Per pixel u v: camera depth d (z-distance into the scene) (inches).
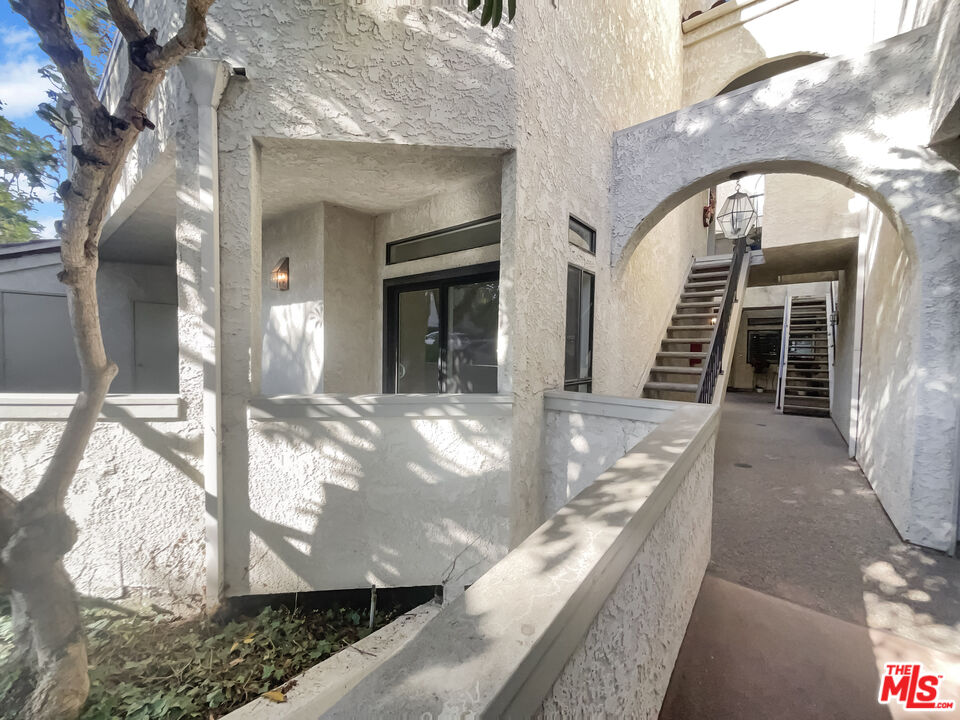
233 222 127.9
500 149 141.0
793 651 89.5
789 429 323.9
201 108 121.2
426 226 203.0
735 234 284.8
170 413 126.0
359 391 225.0
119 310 295.0
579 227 194.1
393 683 27.8
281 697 106.6
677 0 338.3
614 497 56.7
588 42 190.9
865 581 119.3
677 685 79.4
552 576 38.9
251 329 130.6
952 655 89.7
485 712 25.3
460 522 145.3
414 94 135.2
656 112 291.7
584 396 153.3
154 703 102.4
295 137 129.9
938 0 133.1
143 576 128.8
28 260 251.8
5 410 116.6
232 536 133.3
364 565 141.6
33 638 95.3
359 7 130.8
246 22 126.0
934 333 139.0
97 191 86.4
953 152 134.3
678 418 110.5
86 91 76.0
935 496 138.0
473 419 143.7
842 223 248.4
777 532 150.3
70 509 123.6
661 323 326.0
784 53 318.3
